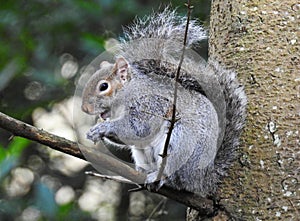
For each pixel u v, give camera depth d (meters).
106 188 12.75
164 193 5.88
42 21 11.31
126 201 12.53
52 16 11.34
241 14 6.43
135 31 7.02
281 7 6.35
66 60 12.26
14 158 8.32
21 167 12.55
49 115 12.20
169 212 11.02
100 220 12.38
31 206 11.71
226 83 6.41
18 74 10.96
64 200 12.62
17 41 11.02
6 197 12.07
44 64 11.47
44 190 9.15
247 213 5.89
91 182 12.79
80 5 10.36
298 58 6.20
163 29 6.88
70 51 12.24
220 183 6.06
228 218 5.91
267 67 6.21
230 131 6.21
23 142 8.36
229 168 6.08
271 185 5.90
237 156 6.08
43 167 12.82
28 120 12.13
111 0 10.26
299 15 6.31
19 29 11.02
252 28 6.36
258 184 5.93
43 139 5.35
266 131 6.04
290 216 5.81
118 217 12.39
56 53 12.12
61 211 9.28
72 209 11.40
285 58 6.21
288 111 6.06
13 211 11.55
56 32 11.30
